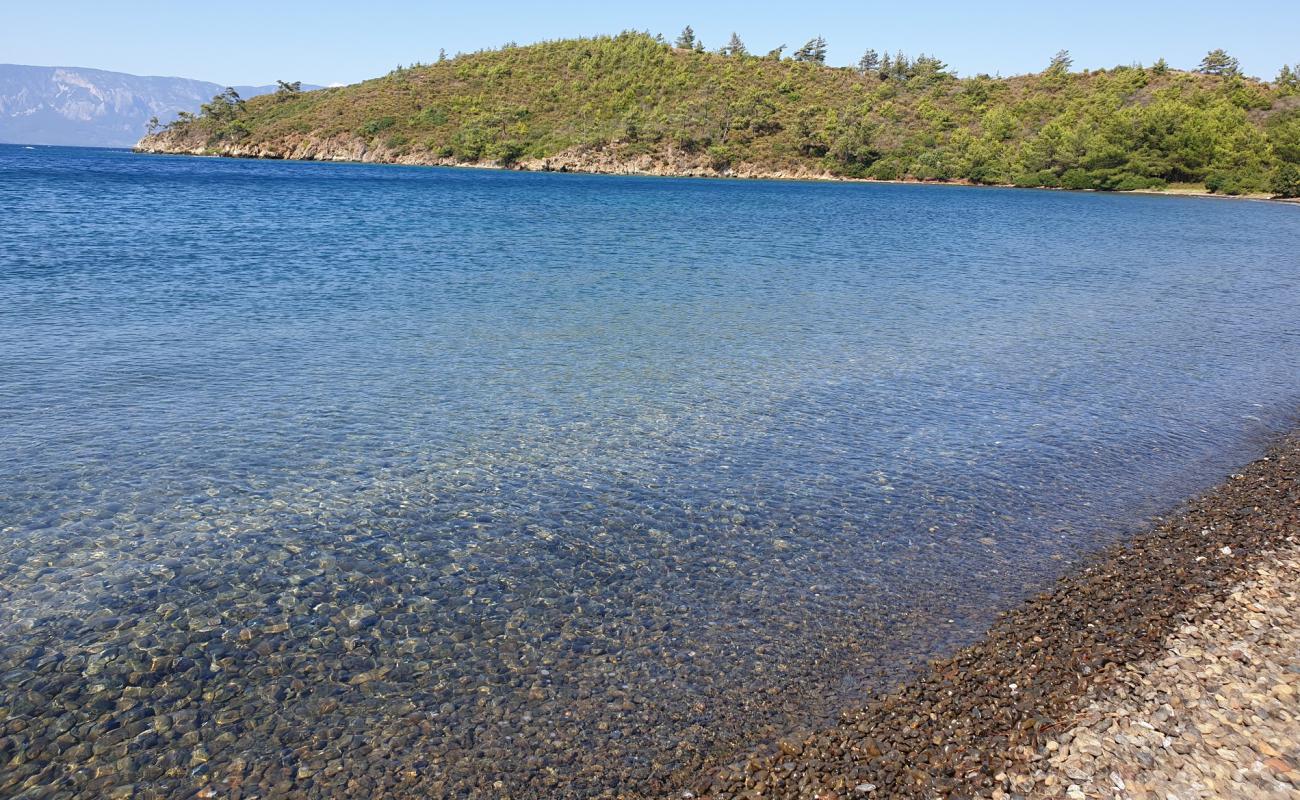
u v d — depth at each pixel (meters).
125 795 5.57
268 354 17.16
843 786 5.58
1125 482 11.44
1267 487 11.21
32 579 8.32
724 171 137.62
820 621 7.83
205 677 6.86
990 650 7.24
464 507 10.26
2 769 5.78
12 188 58.59
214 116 171.38
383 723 6.34
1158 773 5.53
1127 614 7.78
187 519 9.74
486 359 17.41
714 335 20.23
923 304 25.22
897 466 11.91
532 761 5.94
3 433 12.20
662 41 189.12
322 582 8.41
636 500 10.57
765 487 11.07
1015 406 14.91
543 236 41.78
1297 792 5.35
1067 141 118.62
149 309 20.91
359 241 36.59
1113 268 35.22
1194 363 18.45
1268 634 7.32
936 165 129.25
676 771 5.82
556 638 7.52
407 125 154.00
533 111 158.75
